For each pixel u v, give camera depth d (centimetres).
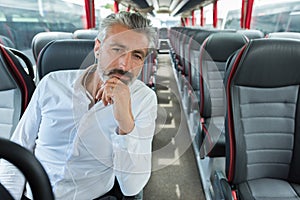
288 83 110
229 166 113
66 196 90
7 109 114
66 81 87
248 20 400
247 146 112
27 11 235
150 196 173
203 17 848
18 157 31
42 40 194
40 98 89
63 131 85
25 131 95
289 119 112
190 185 184
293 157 113
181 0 746
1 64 108
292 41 105
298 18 249
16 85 113
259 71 107
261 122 113
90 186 93
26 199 90
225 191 107
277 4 299
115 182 106
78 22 368
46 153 90
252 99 112
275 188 110
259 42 105
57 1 293
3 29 201
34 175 31
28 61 128
